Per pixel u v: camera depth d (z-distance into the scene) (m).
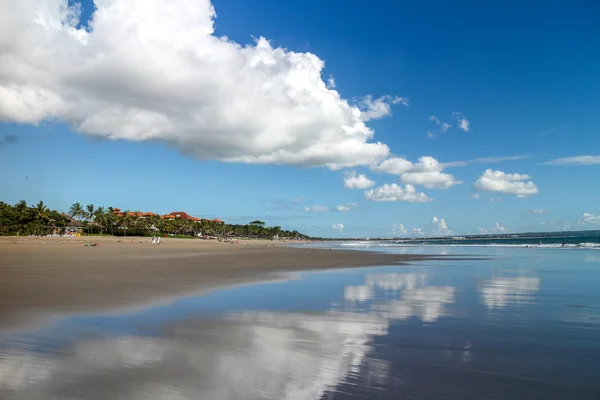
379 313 12.05
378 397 5.75
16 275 21.33
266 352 7.90
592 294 15.90
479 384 6.30
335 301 14.17
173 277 21.47
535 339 9.04
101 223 153.50
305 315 11.68
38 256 39.69
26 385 6.07
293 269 27.81
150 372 6.67
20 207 127.31
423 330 9.88
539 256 45.31
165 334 9.30
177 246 87.44
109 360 7.29
